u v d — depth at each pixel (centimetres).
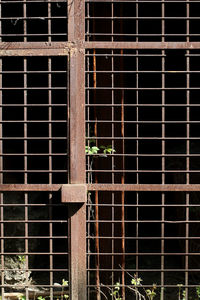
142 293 432
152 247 562
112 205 368
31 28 565
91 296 414
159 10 543
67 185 359
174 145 640
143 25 583
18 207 451
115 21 402
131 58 602
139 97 638
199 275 458
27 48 362
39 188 365
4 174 507
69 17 361
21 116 632
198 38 584
